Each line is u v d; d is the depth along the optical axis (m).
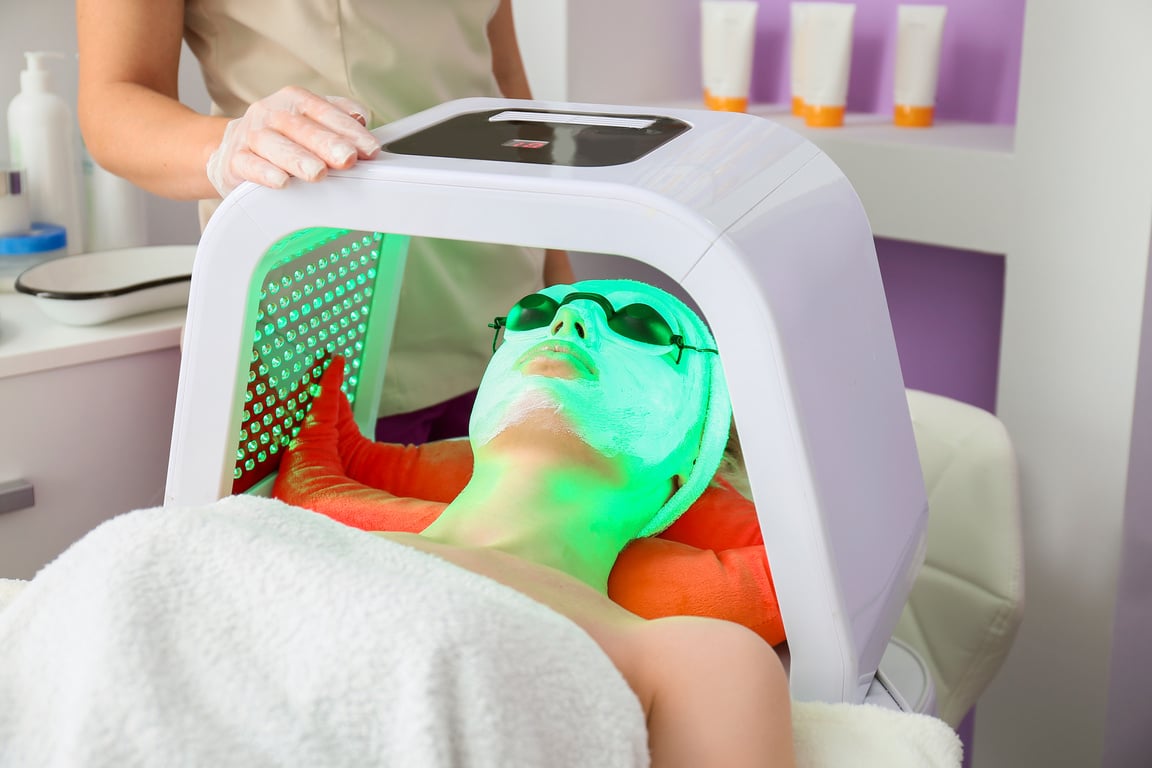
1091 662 1.57
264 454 1.06
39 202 1.53
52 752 0.57
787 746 0.67
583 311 0.97
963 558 1.26
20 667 0.60
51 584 0.63
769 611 0.88
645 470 0.95
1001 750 1.69
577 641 0.64
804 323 0.74
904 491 0.87
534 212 0.73
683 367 0.96
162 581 0.61
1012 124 1.78
